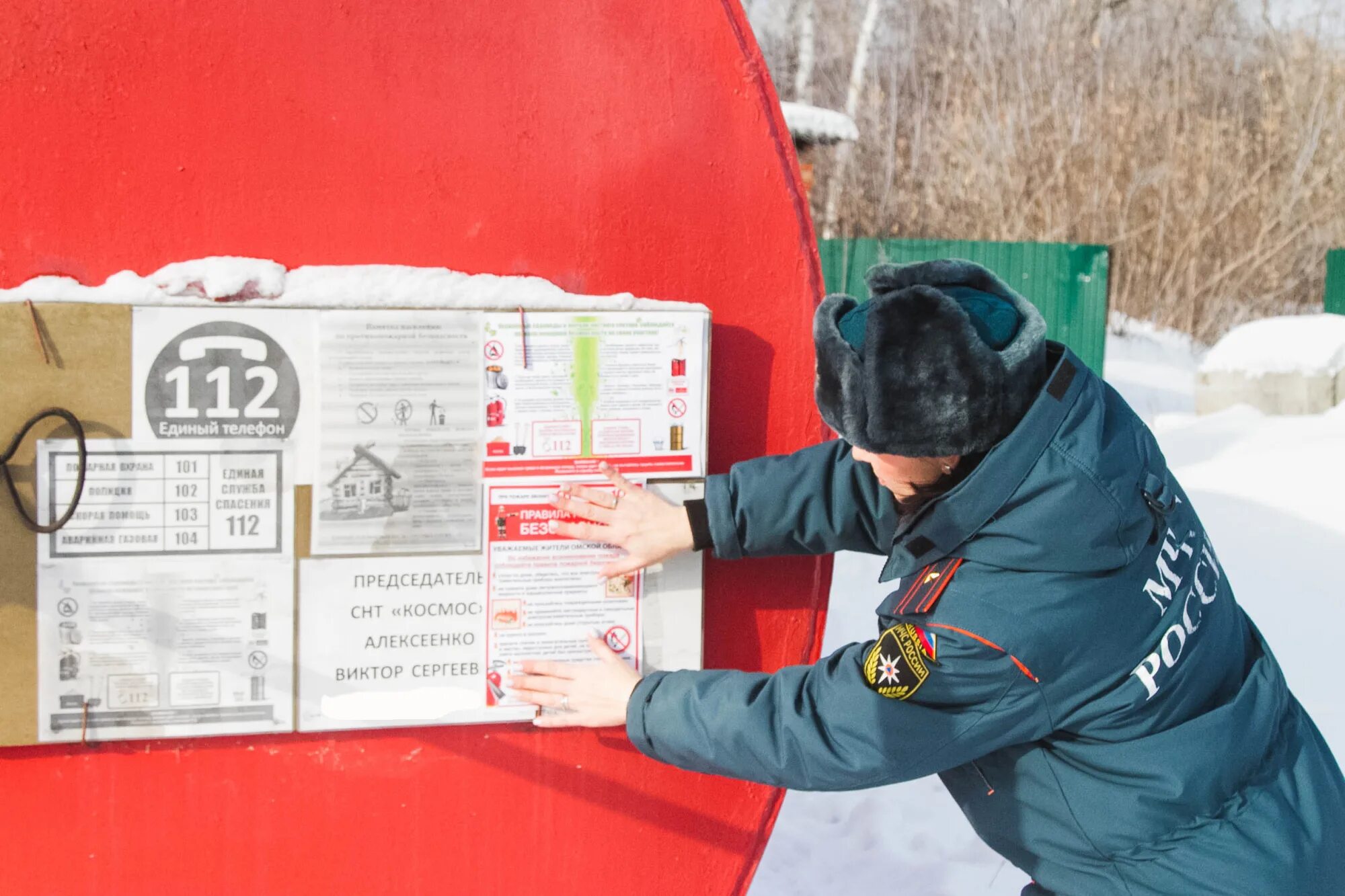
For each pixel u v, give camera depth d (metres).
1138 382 12.62
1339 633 4.28
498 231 1.39
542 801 1.47
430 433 1.37
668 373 1.42
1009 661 1.17
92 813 1.34
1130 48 15.95
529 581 1.42
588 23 1.40
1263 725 1.31
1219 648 1.32
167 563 1.32
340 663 1.38
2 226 1.27
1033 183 15.30
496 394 1.39
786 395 1.50
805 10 15.64
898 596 1.28
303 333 1.33
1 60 1.26
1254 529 5.41
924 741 1.21
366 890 1.43
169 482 1.31
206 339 1.31
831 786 1.25
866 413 1.13
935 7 16.06
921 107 15.71
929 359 1.10
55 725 1.31
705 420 1.44
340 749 1.40
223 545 1.33
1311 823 1.29
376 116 1.35
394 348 1.36
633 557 1.42
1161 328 14.95
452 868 1.45
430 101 1.37
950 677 1.18
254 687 1.35
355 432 1.35
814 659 1.55
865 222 15.31
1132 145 15.17
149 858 1.36
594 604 1.44
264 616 1.35
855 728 1.22
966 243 11.52
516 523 1.41
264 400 1.33
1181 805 1.24
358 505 1.36
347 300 1.34
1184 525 1.35
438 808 1.44
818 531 1.45
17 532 1.28
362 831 1.42
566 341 1.40
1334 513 5.51
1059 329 11.17
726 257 1.47
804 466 1.44
